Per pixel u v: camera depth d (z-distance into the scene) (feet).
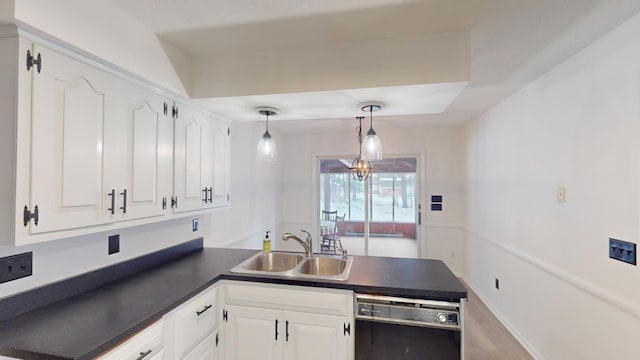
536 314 7.96
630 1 4.59
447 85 5.65
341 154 15.71
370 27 5.40
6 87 3.42
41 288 4.50
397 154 15.19
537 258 7.91
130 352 3.91
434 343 5.18
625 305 5.13
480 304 11.45
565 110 6.78
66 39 3.85
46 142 3.66
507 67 7.21
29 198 3.48
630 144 5.08
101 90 4.43
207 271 6.32
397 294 5.34
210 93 6.48
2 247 4.03
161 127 5.68
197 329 5.34
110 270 5.66
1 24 3.36
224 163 7.91
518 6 4.76
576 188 6.42
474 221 12.81
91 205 4.24
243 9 4.87
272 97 6.38
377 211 15.78
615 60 5.39
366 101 6.64
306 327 5.68
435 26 5.35
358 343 5.45
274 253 7.86
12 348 3.39
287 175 16.28
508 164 9.58
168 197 5.82
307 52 6.10
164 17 5.04
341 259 7.25
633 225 5.04
